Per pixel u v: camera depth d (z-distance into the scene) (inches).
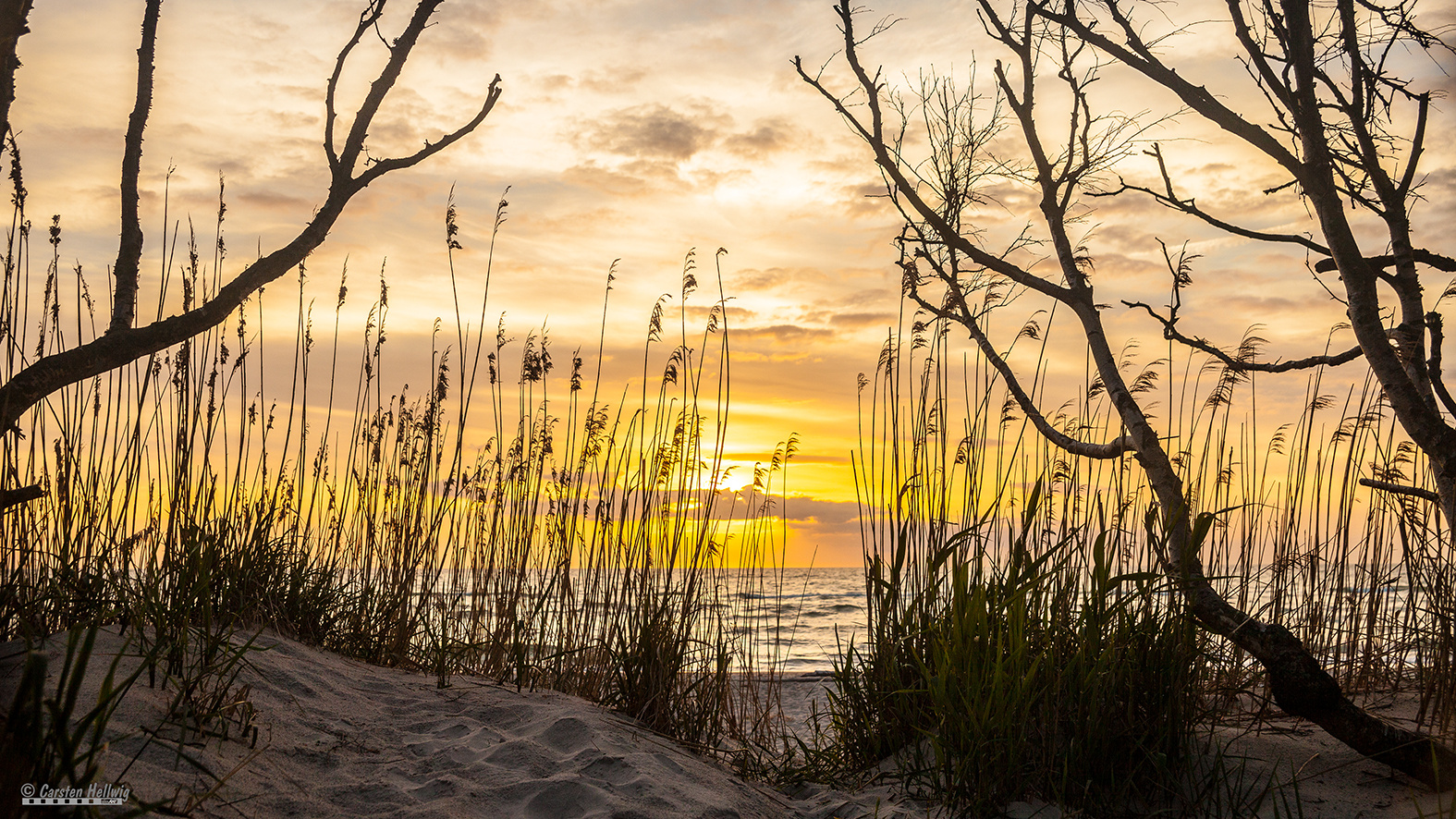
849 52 186.5
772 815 132.0
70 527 145.3
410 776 120.6
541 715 154.4
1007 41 182.1
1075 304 179.3
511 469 210.8
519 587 197.9
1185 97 152.3
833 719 172.6
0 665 116.0
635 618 181.3
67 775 78.5
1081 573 165.3
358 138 116.1
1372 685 195.6
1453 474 137.4
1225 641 169.2
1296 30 138.7
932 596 158.1
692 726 179.6
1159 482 163.2
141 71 113.2
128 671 119.3
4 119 90.1
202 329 106.6
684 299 199.5
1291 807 129.6
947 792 134.8
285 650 158.7
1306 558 215.5
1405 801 128.8
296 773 112.7
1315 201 145.4
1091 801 132.3
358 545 210.2
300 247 112.6
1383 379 142.7
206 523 162.1
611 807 115.2
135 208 111.9
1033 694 134.0
